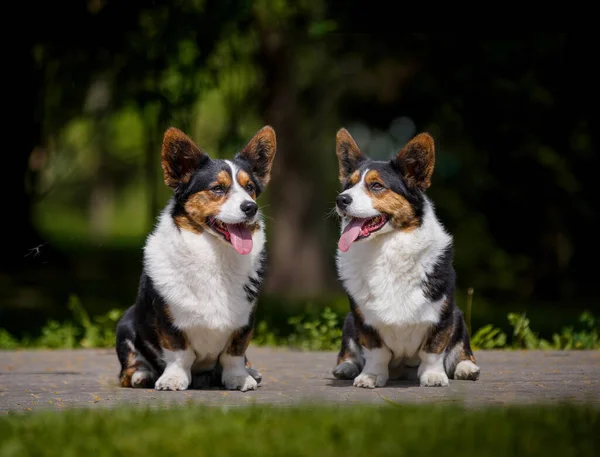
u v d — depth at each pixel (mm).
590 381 7168
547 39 16141
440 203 20562
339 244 6781
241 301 6750
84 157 35031
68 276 22250
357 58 19094
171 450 4242
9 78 16922
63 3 14836
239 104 19453
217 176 6746
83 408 5684
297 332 12367
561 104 18312
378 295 6781
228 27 14414
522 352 9789
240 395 6465
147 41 14125
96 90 18969
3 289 18375
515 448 4207
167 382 6738
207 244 6656
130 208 44438
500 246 20828
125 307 16750
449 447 4230
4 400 6355
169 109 14500
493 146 19031
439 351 6891
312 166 20766
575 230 20438
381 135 23656
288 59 19266
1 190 19141
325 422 4746
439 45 17000
